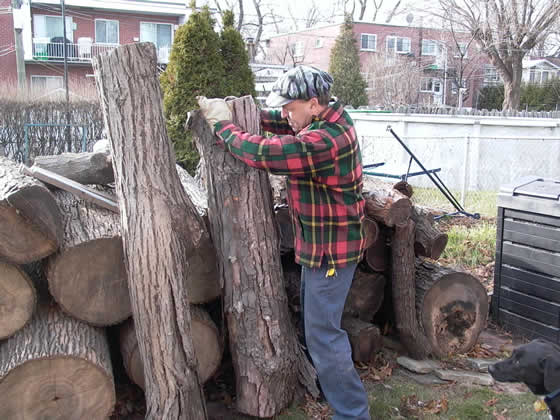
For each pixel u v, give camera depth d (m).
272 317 3.19
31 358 2.66
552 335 4.32
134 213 2.78
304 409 3.30
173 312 2.80
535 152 13.17
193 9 7.04
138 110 2.78
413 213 4.08
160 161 2.83
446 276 4.07
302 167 2.70
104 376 2.80
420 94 32.03
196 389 2.89
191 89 6.73
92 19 26.98
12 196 2.58
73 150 14.28
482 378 3.78
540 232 4.34
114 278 3.01
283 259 4.11
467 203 10.09
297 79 2.74
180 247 2.84
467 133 12.57
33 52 26.16
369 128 14.32
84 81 26.31
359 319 4.05
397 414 3.34
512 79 23.64
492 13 22.55
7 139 13.71
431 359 4.05
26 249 2.75
